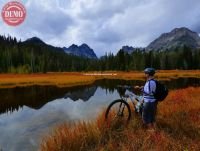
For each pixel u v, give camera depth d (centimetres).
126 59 12262
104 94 2580
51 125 1162
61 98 2242
